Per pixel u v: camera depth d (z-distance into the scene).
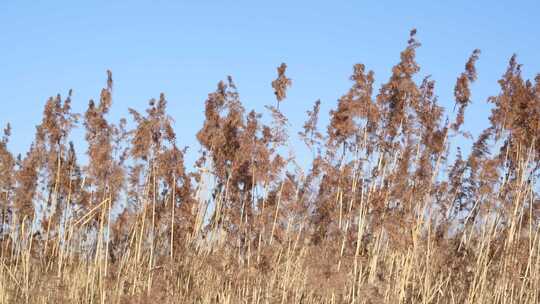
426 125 18.05
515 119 17.50
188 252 18.66
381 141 18.16
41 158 21.06
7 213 21.98
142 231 18.31
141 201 19.08
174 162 18.89
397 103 18.20
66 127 20.78
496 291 16.95
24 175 20.86
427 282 17.28
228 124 19.03
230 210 19.20
